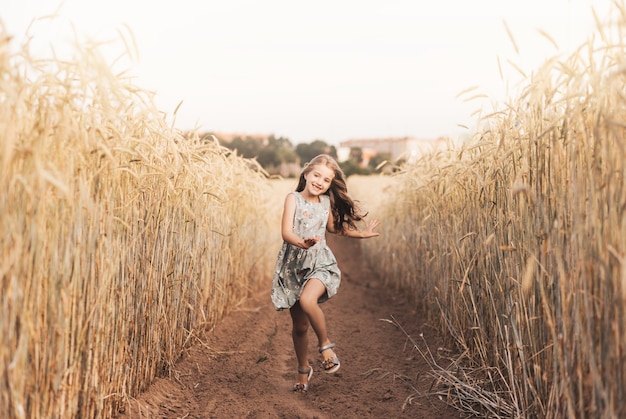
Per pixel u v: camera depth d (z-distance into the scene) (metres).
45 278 2.46
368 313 6.72
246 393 4.02
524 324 3.09
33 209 2.33
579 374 2.39
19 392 2.28
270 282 8.94
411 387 4.09
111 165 2.93
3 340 2.22
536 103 2.95
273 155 49.75
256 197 7.99
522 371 3.11
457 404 3.66
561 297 2.60
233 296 6.50
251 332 5.75
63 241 2.57
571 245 2.50
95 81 2.57
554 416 2.67
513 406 3.18
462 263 4.30
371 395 4.00
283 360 4.88
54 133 2.47
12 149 2.19
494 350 3.63
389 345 5.27
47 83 2.41
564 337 2.52
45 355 2.47
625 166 2.20
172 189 3.82
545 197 2.79
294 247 3.96
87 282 2.80
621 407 2.17
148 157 3.56
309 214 3.97
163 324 4.02
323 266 3.94
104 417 3.10
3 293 2.23
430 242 5.73
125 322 3.34
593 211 2.28
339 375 4.48
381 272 9.20
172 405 3.72
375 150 68.56
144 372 3.72
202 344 4.76
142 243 3.55
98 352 2.96
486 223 3.79
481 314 3.89
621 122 2.18
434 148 6.21
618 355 2.16
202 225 4.87
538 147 2.88
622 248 2.13
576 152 2.47
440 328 5.23
